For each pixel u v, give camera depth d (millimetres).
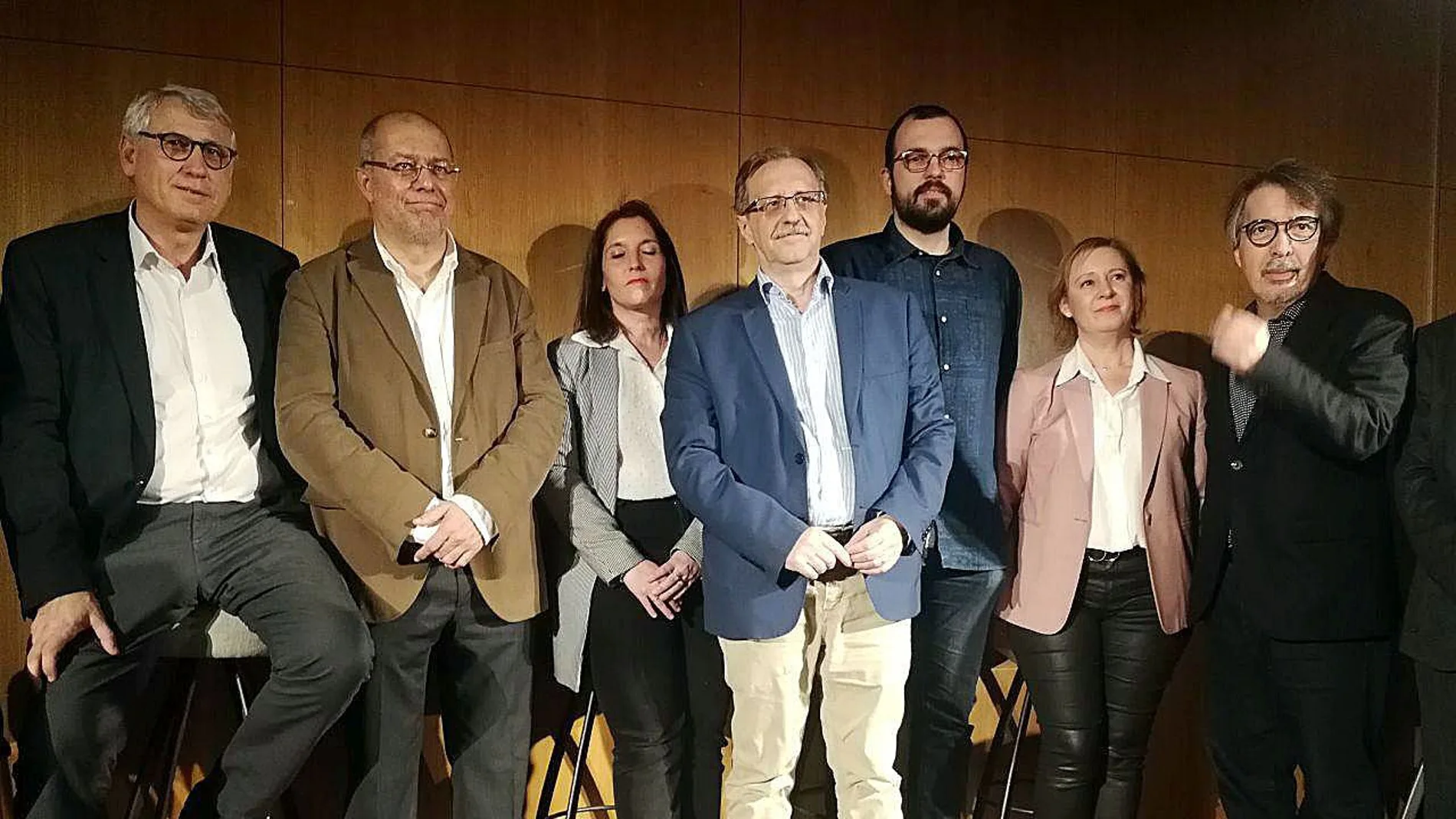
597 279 2949
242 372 2547
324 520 2545
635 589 2719
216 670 2893
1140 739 2973
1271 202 2906
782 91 3297
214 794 2518
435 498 2492
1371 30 3893
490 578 2602
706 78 3223
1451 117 3971
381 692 2562
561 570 2867
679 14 3191
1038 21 3531
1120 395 3025
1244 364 2701
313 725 2449
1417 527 2598
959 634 3008
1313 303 2867
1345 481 2809
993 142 3490
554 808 3152
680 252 3225
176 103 2477
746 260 3293
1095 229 3613
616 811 2818
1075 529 2938
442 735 3043
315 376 2488
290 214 2875
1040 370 3092
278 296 2627
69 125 2699
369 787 2568
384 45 2938
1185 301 3725
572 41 3098
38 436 2385
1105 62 3604
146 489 2467
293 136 2869
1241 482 2922
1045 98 3543
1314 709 2826
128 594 2438
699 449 2580
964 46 3463
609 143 3141
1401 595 2920
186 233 2516
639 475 2877
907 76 3412
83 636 2422
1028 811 3234
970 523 2982
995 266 3100
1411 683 3371
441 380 2635
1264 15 3773
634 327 2971
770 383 2609
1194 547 3119
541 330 3098
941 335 2996
